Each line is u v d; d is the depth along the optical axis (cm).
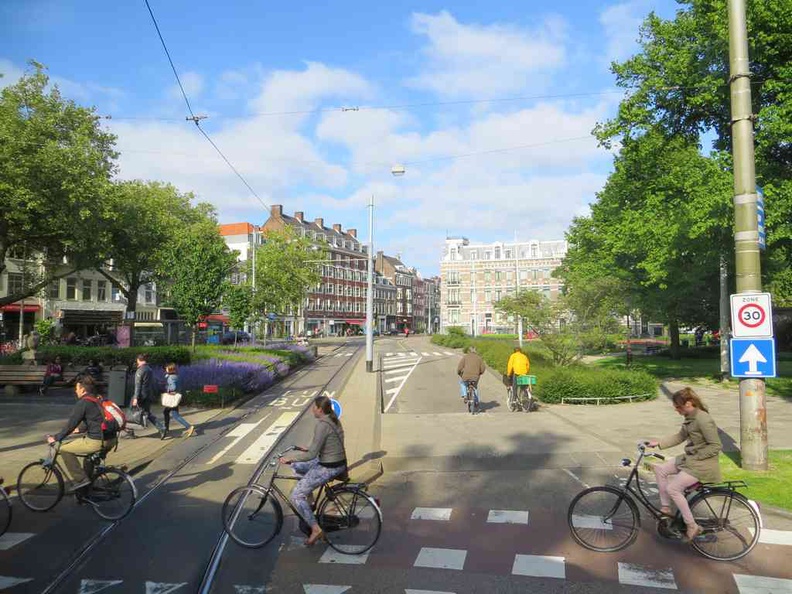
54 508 743
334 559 580
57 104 2547
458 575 538
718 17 1644
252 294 4200
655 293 3108
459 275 9869
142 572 546
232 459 1032
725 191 1590
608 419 1333
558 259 9388
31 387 1803
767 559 568
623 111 1941
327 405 627
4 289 4072
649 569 549
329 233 10638
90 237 2619
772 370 819
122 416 738
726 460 898
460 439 1152
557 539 632
